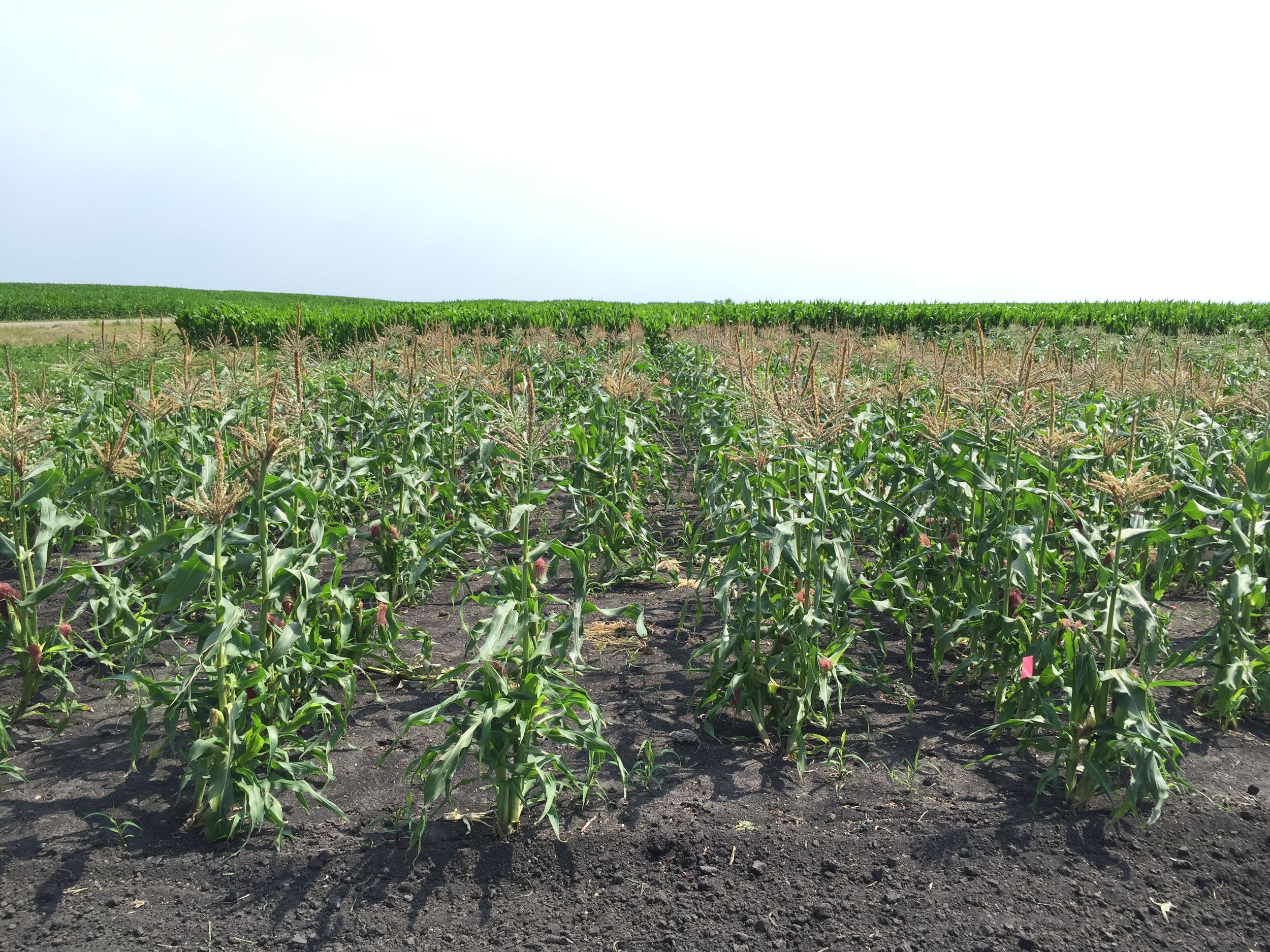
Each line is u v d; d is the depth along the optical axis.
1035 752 4.34
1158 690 5.18
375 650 5.44
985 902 3.24
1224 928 3.12
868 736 4.55
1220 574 6.96
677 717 4.80
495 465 7.86
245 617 3.75
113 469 4.71
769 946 3.04
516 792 3.54
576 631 3.82
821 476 4.96
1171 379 6.86
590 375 13.15
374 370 8.91
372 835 3.65
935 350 7.91
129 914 3.18
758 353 9.28
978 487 4.95
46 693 5.04
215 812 3.57
